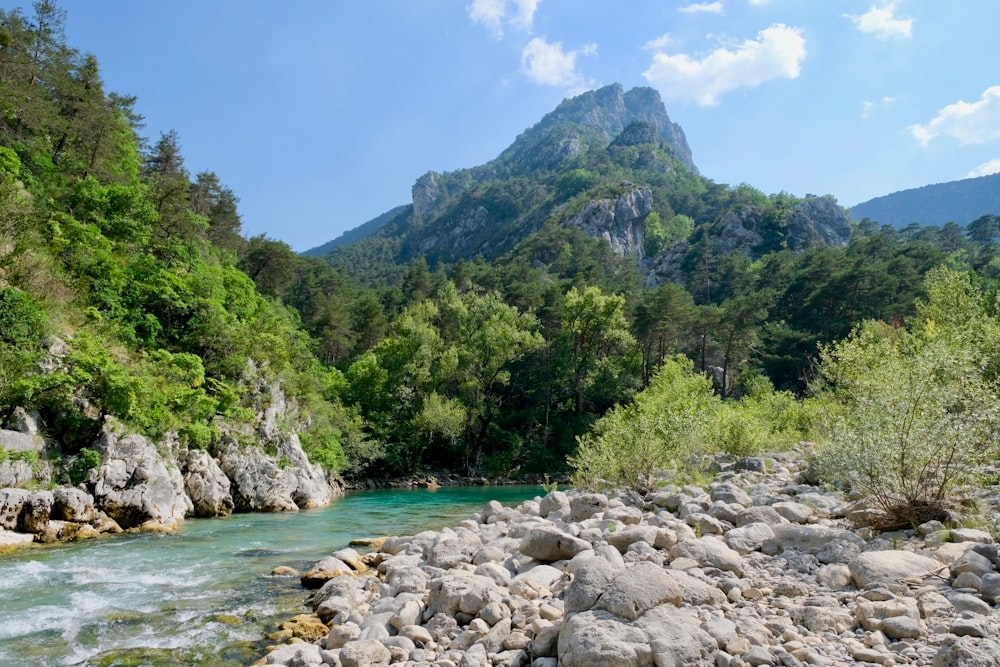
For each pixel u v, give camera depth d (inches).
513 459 2279.8
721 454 733.9
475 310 2664.9
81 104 1467.8
